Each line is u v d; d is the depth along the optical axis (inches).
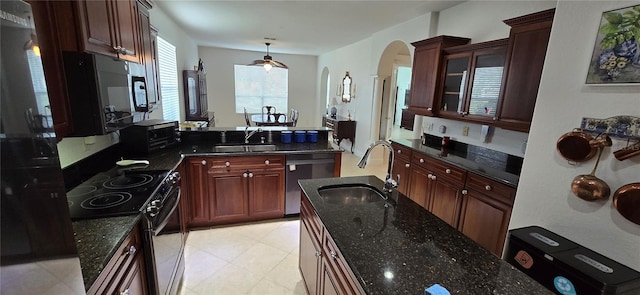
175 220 78.7
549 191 66.4
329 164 123.6
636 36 50.1
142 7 90.1
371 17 155.6
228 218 118.0
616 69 53.0
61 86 53.6
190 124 144.9
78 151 76.5
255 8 144.0
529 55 87.5
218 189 113.3
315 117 365.1
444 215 111.0
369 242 47.6
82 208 57.1
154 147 108.1
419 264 41.9
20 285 22.6
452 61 123.3
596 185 55.9
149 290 60.8
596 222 57.7
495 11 112.9
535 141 68.9
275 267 93.4
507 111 96.3
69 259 29.3
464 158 112.7
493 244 89.5
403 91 388.5
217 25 187.9
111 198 62.4
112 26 66.7
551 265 54.7
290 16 158.1
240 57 322.7
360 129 236.5
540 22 83.7
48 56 50.1
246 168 114.3
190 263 94.2
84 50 54.6
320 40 232.8
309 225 70.9
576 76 59.8
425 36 148.3
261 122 249.6
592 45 56.6
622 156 52.6
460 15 130.1
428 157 119.6
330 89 308.2
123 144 101.9
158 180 74.8
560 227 64.5
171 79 175.8
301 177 122.1
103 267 40.3
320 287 61.5
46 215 26.0
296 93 352.8
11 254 21.7
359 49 233.6
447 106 127.9
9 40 22.4
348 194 78.8
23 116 23.5
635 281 47.0
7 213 21.4
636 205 50.9
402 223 55.0
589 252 56.4
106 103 60.7
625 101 52.2
